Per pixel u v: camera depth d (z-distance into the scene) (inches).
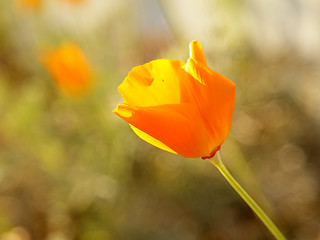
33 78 29.4
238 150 16.9
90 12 30.2
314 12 21.5
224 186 19.1
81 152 20.9
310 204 18.3
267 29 25.2
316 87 21.9
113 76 22.9
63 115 22.6
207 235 18.2
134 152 20.6
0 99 24.2
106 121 20.5
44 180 22.3
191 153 8.8
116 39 28.4
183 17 26.9
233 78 20.4
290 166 20.4
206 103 8.6
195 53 8.7
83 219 19.3
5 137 23.5
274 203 18.6
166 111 8.5
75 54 18.7
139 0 29.4
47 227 20.8
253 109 23.0
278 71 24.2
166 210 19.2
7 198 23.2
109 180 19.9
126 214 19.0
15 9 34.8
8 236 21.2
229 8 20.5
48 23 30.5
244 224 18.2
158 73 8.7
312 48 22.4
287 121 22.4
